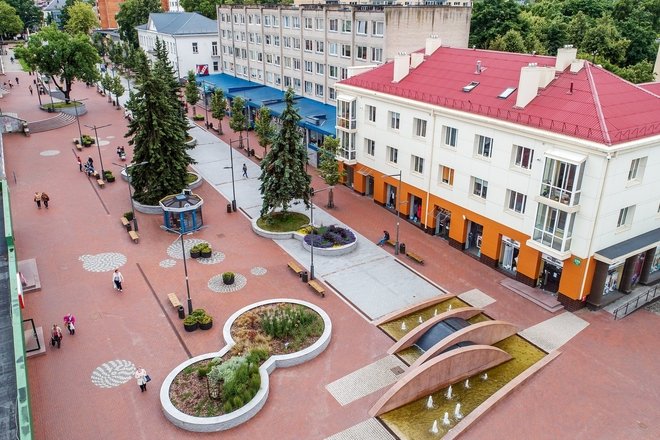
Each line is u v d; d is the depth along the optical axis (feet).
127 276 122.21
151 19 346.95
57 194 169.48
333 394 86.84
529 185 112.27
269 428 79.71
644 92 114.52
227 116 269.23
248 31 281.13
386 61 192.85
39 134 234.99
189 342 99.40
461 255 134.82
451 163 132.87
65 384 88.17
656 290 117.70
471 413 81.61
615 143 96.32
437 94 136.77
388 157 155.94
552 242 107.65
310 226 145.38
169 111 155.63
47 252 132.16
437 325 99.50
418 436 78.74
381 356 96.37
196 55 325.21
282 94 256.93
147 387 87.81
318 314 106.52
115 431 79.00
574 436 78.79
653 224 116.26
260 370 88.84
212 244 139.23
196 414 80.12
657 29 323.16
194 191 174.50
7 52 455.63
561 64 119.44
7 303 95.61
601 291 108.27
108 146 219.41
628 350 98.22
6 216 113.70
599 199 99.66
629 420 81.87
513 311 110.93
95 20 494.59
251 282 121.08
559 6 345.92
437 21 199.72
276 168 142.10
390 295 116.57
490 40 273.33
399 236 144.66
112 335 101.09
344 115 165.89
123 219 148.97
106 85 295.07
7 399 73.92
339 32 211.61
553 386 89.20
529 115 111.96
